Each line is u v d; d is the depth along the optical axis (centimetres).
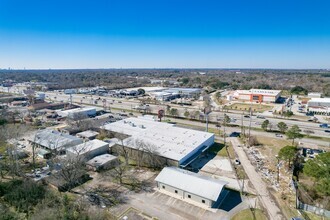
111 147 6362
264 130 8494
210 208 3988
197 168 5534
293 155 5269
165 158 5525
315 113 11075
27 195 3919
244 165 5688
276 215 3825
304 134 7975
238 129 8688
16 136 6378
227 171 5388
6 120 8625
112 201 4162
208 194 4050
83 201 3941
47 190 4247
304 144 7088
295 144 7031
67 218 3192
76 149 5638
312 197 4362
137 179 4972
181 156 5519
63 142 6450
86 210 3597
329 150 6562
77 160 5059
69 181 4553
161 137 6744
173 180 4494
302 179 5053
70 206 3662
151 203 4119
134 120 8600
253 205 4091
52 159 5544
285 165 5628
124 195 4362
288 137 6919
